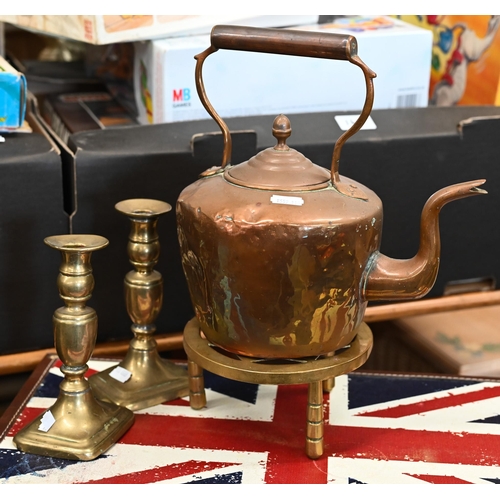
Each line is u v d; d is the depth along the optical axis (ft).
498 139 3.27
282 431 2.60
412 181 3.22
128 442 2.52
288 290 2.17
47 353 3.00
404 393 2.84
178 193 2.95
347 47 2.11
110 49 4.06
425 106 3.63
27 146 2.83
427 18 4.10
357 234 2.18
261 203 2.17
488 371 3.21
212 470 2.38
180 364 3.00
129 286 2.71
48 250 2.86
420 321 3.56
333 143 3.05
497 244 3.47
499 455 2.47
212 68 3.24
